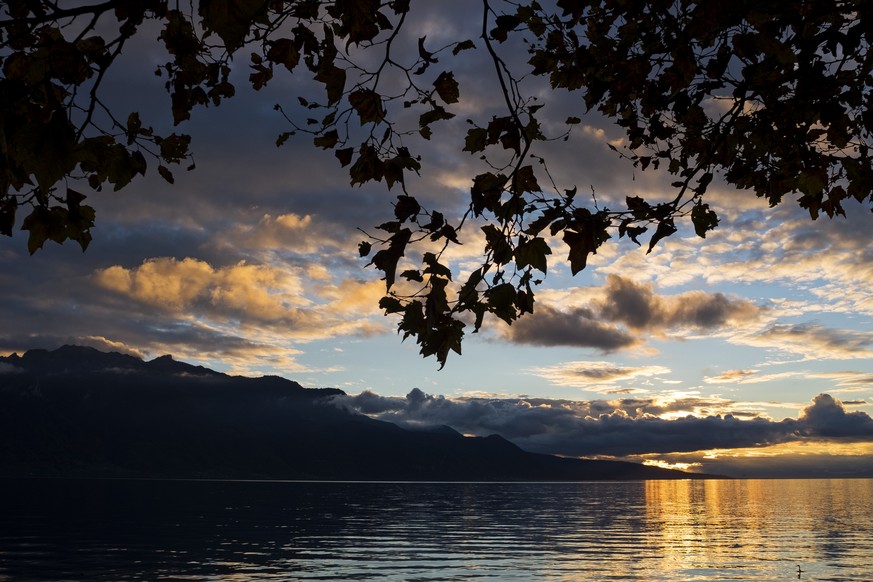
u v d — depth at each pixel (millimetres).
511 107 3006
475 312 2887
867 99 3865
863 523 134875
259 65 3047
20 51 2311
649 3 3412
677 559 73562
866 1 3242
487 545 87375
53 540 87875
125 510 156500
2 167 2021
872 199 3943
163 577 58250
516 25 3172
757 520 144625
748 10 3211
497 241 2949
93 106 2357
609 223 3146
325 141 2947
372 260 2711
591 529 117812
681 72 3395
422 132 2967
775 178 4301
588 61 3789
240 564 66938
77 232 2541
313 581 56844
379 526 120625
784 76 3740
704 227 3562
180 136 2781
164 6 2391
